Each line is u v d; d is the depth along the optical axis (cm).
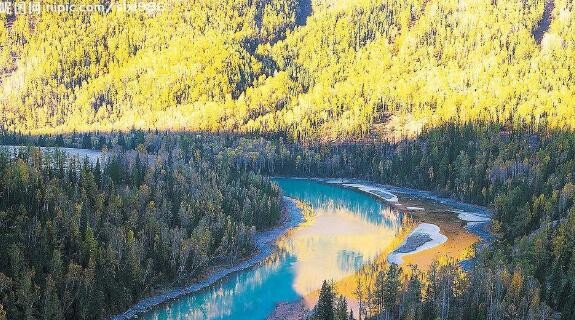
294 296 10338
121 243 10169
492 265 9975
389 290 8938
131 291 9719
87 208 11131
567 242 10669
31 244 9612
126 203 12025
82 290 8831
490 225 15500
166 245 10762
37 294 8550
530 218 13562
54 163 14950
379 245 13588
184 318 9331
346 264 12062
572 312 8625
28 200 10862
